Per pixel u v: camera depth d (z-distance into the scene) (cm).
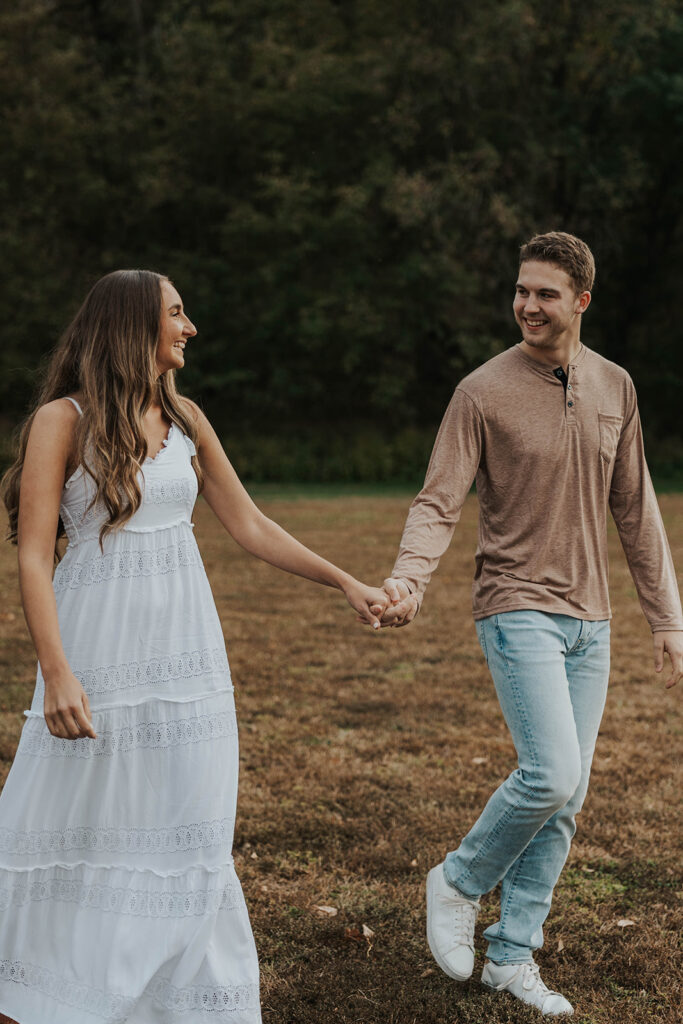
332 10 2923
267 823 400
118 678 229
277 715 558
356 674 652
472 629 798
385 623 268
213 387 2961
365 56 2747
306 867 364
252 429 2938
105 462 230
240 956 230
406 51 2656
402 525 1505
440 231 2620
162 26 2966
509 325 2828
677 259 3098
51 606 224
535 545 279
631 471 294
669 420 3117
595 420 279
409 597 268
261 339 2906
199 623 237
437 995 283
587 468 279
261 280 2834
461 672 660
